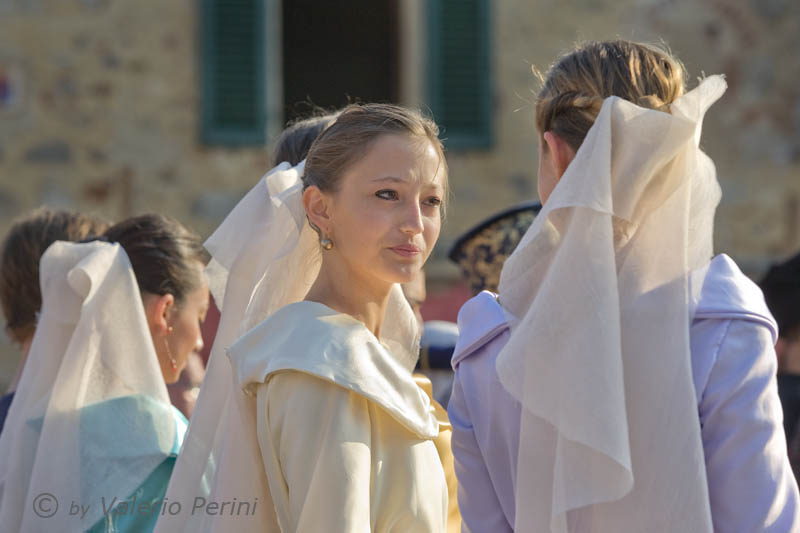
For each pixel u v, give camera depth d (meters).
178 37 12.63
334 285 3.08
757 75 13.17
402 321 3.51
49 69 12.34
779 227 13.19
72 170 12.34
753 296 2.81
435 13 13.12
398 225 2.94
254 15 12.75
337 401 2.74
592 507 2.79
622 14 13.12
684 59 13.11
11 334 4.55
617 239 2.82
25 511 3.67
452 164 13.09
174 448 3.77
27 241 4.46
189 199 12.59
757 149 13.21
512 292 2.94
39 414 3.83
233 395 3.02
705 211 2.80
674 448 2.66
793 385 5.04
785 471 2.67
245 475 2.96
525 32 13.16
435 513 2.89
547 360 2.75
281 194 3.20
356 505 2.67
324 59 20.66
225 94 12.71
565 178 2.78
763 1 13.19
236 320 3.35
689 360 2.69
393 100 14.20
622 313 2.77
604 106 2.75
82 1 12.41
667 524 2.66
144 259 4.07
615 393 2.65
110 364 3.80
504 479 3.11
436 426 2.97
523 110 13.22
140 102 12.52
